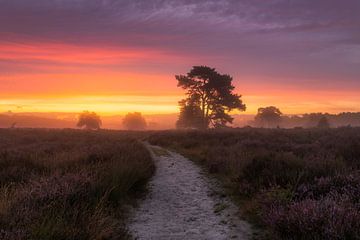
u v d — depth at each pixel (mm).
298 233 5594
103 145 17969
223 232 6773
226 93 56781
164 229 7035
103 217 6527
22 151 16500
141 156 15031
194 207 8711
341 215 5391
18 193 7117
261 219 6914
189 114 58062
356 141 15062
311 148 14617
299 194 7363
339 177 7684
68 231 5344
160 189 10680
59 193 7008
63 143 21797
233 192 9422
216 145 19781
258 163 10586
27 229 5016
